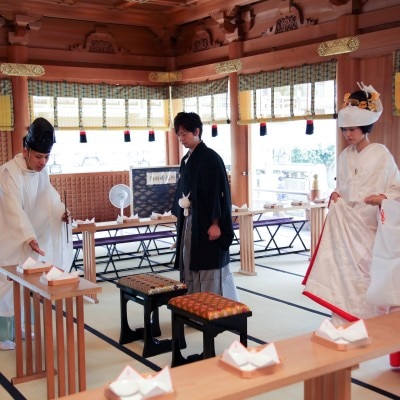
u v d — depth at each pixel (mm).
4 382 3131
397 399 2797
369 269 3070
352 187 3129
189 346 3658
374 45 5711
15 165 3510
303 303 4609
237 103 7609
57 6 7477
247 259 5707
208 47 8188
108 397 1571
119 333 3955
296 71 6715
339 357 1825
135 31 8516
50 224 3703
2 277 3447
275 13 7062
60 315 2691
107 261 6453
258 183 8914
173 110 8797
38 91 7656
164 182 7211
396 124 5672
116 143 8938
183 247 3842
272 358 1739
